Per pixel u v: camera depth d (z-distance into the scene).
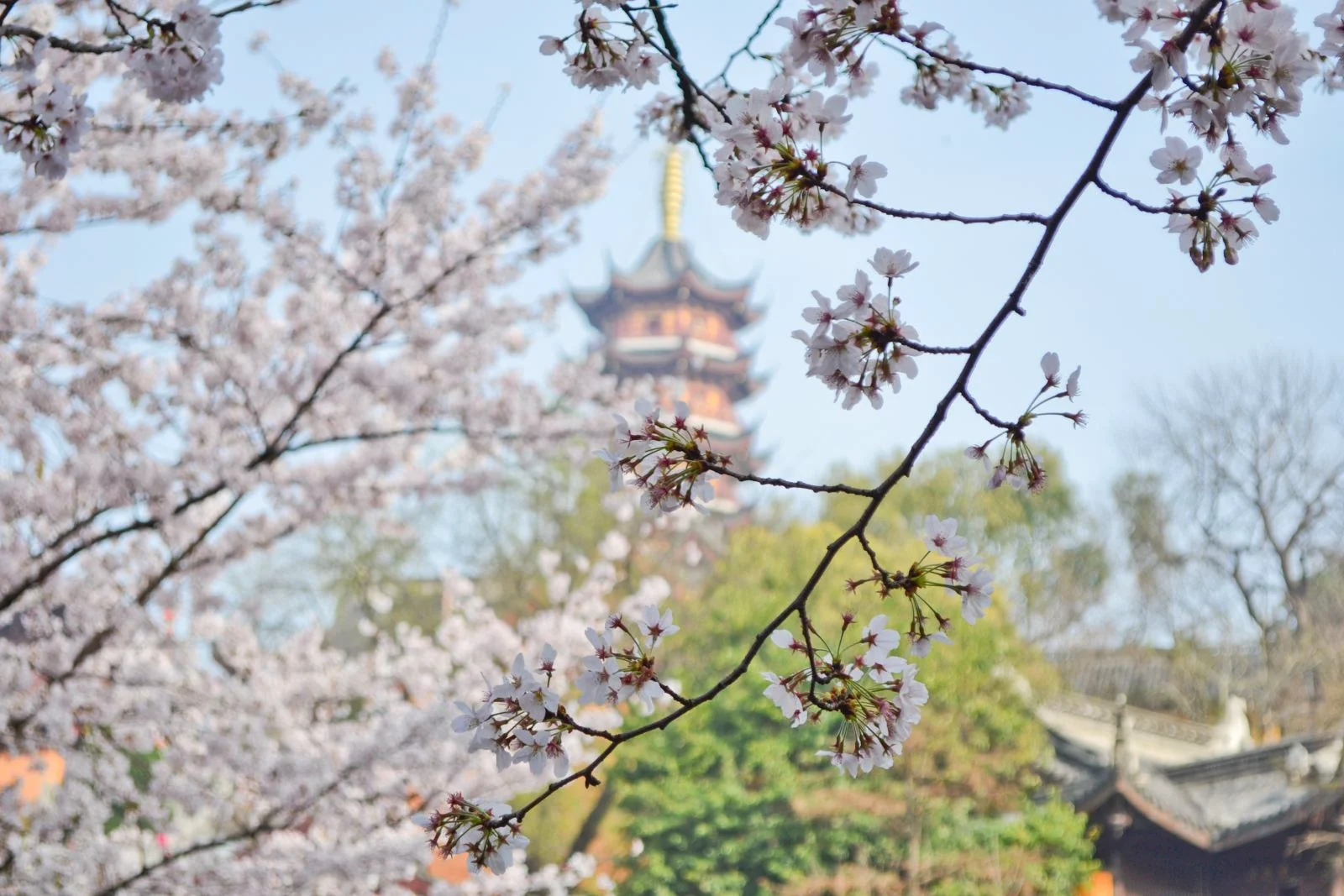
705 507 2.66
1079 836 24.59
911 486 36.47
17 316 9.13
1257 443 45.28
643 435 2.66
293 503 10.41
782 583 27.02
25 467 9.47
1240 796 30.17
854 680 2.67
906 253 2.47
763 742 23.81
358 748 9.50
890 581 2.65
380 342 10.40
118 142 8.68
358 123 9.95
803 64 2.54
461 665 11.23
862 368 2.49
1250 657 44.84
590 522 30.92
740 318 67.06
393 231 10.13
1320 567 44.81
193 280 9.91
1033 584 40.81
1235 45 2.38
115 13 3.53
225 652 10.84
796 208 2.62
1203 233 2.50
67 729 9.06
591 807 29.02
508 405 10.76
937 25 2.49
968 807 24.02
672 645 26.47
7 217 8.54
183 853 9.27
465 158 10.30
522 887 10.96
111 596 9.86
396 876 9.74
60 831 9.49
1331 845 28.45
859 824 22.98
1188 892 28.45
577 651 10.99
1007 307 2.47
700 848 23.83
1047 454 39.09
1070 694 37.97
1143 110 2.43
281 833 9.75
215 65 3.55
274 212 9.61
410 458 11.33
